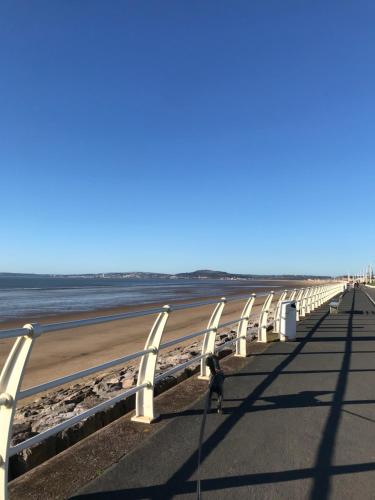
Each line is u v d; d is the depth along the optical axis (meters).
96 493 3.72
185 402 6.40
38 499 3.62
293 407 6.26
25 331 3.33
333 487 3.92
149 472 4.13
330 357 10.22
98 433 5.11
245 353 10.20
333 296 41.97
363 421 5.70
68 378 4.07
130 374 10.29
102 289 92.50
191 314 31.92
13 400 3.35
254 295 10.35
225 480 4.01
